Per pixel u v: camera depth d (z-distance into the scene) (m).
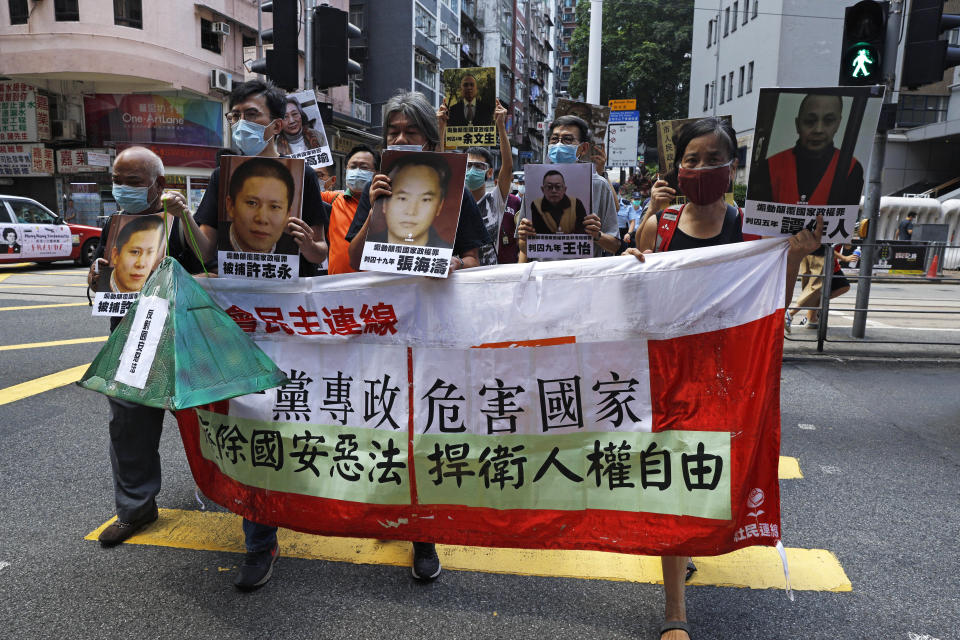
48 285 11.63
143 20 18.91
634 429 2.26
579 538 2.30
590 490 2.30
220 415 2.60
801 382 5.66
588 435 2.30
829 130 2.06
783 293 2.15
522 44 52.91
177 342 2.14
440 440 2.41
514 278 2.33
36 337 7.17
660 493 2.23
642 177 10.20
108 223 2.79
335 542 2.96
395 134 2.52
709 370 2.21
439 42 32.69
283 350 2.52
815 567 2.74
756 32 26.50
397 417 2.44
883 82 6.14
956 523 3.13
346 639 2.25
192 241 2.53
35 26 18.30
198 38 20.36
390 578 2.65
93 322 8.05
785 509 3.27
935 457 3.97
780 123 2.09
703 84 32.72
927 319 9.11
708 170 2.23
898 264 9.41
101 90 19.94
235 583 2.54
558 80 86.81
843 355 6.61
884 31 6.02
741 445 2.16
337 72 7.34
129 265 2.75
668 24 36.84
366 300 2.42
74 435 4.17
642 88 38.03
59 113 19.94
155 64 19.17
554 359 2.31
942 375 5.88
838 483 3.58
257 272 2.48
